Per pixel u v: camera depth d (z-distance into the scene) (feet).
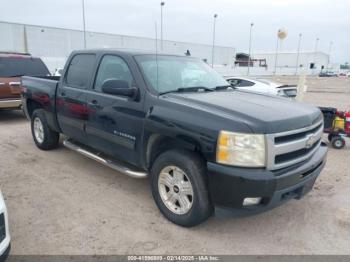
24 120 31.68
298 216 12.68
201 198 10.74
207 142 10.21
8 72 29.94
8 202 13.43
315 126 11.74
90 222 11.94
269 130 9.83
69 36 149.18
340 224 12.10
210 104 11.21
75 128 16.55
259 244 10.78
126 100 13.08
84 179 16.02
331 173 17.53
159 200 12.25
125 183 15.58
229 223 12.05
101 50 15.42
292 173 10.30
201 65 16.26
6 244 8.34
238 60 258.98
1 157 19.29
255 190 9.75
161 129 11.53
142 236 11.09
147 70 13.25
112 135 13.94
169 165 11.58
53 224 11.77
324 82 133.69
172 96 12.26
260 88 36.22
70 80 16.96
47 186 15.14
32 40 137.49
